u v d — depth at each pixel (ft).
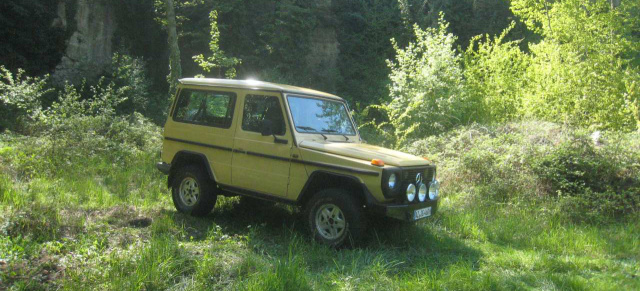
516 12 43.04
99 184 26.13
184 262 14.82
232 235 19.04
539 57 42.37
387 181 16.84
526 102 39.73
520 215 23.21
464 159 28.99
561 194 24.66
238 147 20.15
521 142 29.50
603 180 25.38
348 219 17.20
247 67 82.74
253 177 19.77
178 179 22.18
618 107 34.47
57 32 66.13
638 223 21.67
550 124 33.24
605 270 16.25
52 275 13.41
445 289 13.67
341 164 17.66
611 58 36.52
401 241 18.97
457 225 21.22
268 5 85.97
